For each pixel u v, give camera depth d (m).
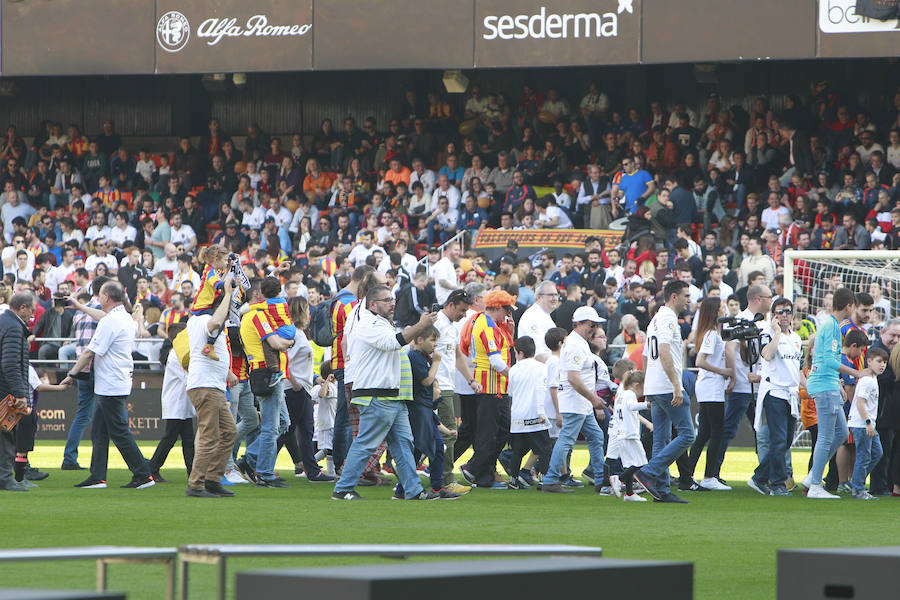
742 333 44.91
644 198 86.25
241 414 45.78
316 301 60.00
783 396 44.25
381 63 83.44
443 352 44.59
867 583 11.84
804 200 82.06
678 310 40.69
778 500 42.31
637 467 41.12
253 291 43.12
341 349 44.75
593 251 74.19
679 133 92.25
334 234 90.94
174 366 45.53
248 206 96.94
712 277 71.44
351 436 44.97
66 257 83.50
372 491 43.88
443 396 43.69
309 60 84.31
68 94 114.88
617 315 66.75
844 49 76.31
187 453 45.97
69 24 86.44
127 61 86.06
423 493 40.66
